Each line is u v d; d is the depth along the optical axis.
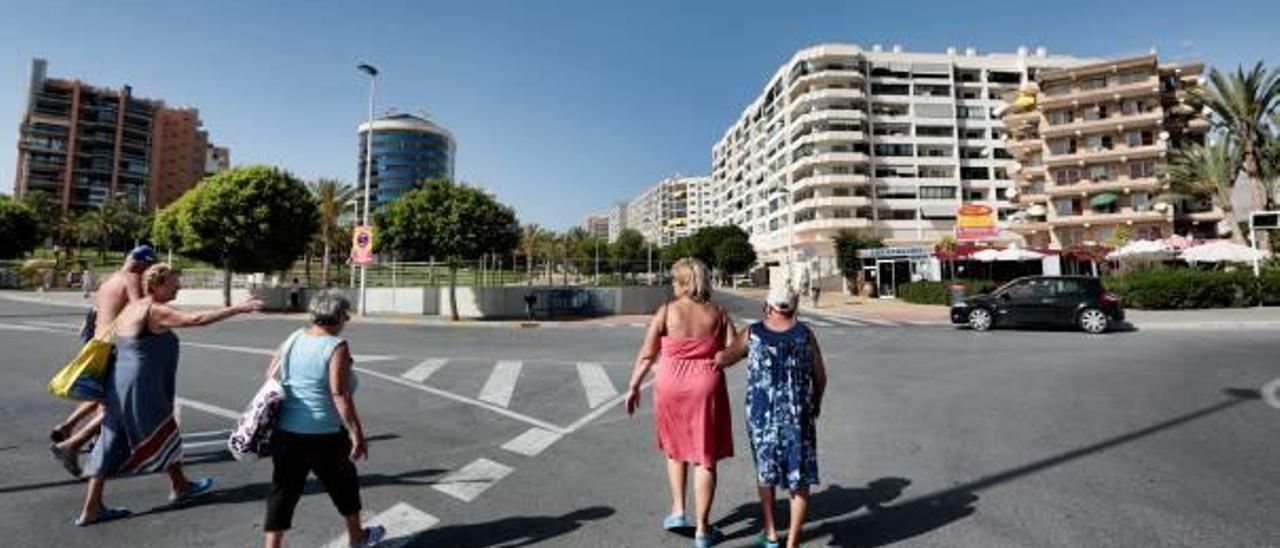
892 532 3.65
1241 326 16.27
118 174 102.75
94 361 3.85
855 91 73.88
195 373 9.82
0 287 48.41
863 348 13.12
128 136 105.12
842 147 74.69
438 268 26.22
